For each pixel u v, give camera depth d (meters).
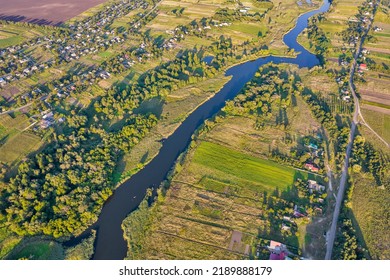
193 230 117.38
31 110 170.88
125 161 145.38
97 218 122.81
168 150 151.50
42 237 115.69
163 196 128.25
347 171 137.88
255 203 125.81
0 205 122.50
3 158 144.75
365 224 117.94
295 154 144.50
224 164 141.88
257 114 169.25
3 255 110.19
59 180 130.00
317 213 121.94
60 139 150.62
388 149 149.62
